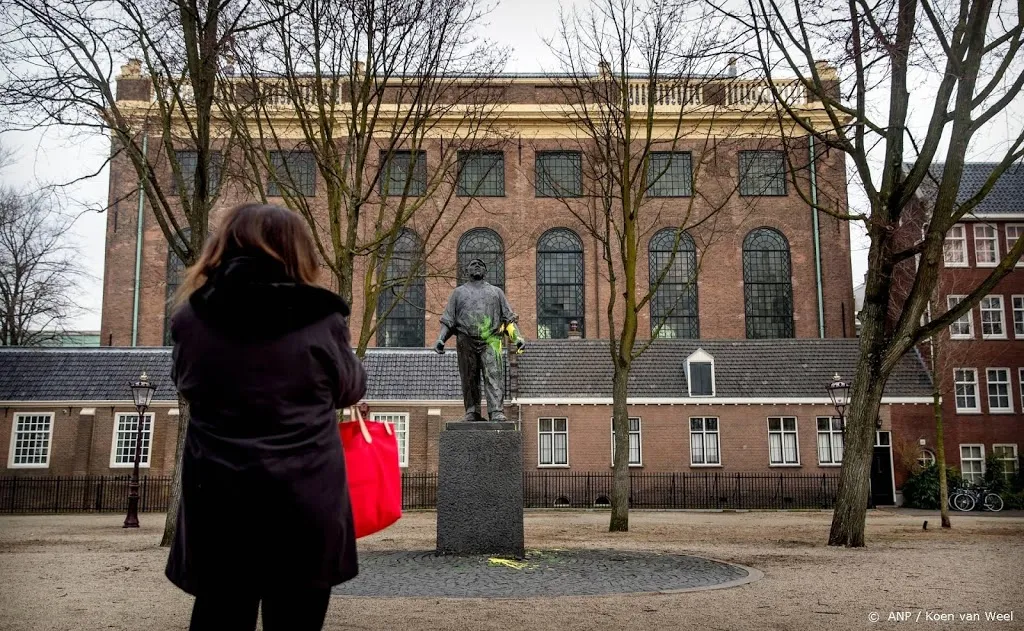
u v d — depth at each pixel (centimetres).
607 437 3550
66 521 2566
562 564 1087
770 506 3503
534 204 4397
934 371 2367
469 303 1205
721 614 713
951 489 3397
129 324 4150
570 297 4375
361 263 4138
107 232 4219
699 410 3600
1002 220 4050
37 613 738
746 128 4075
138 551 1424
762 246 4422
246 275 252
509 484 1152
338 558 255
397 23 1619
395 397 3559
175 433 3450
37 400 3434
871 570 1073
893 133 1513
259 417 248
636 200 2097
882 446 3672
